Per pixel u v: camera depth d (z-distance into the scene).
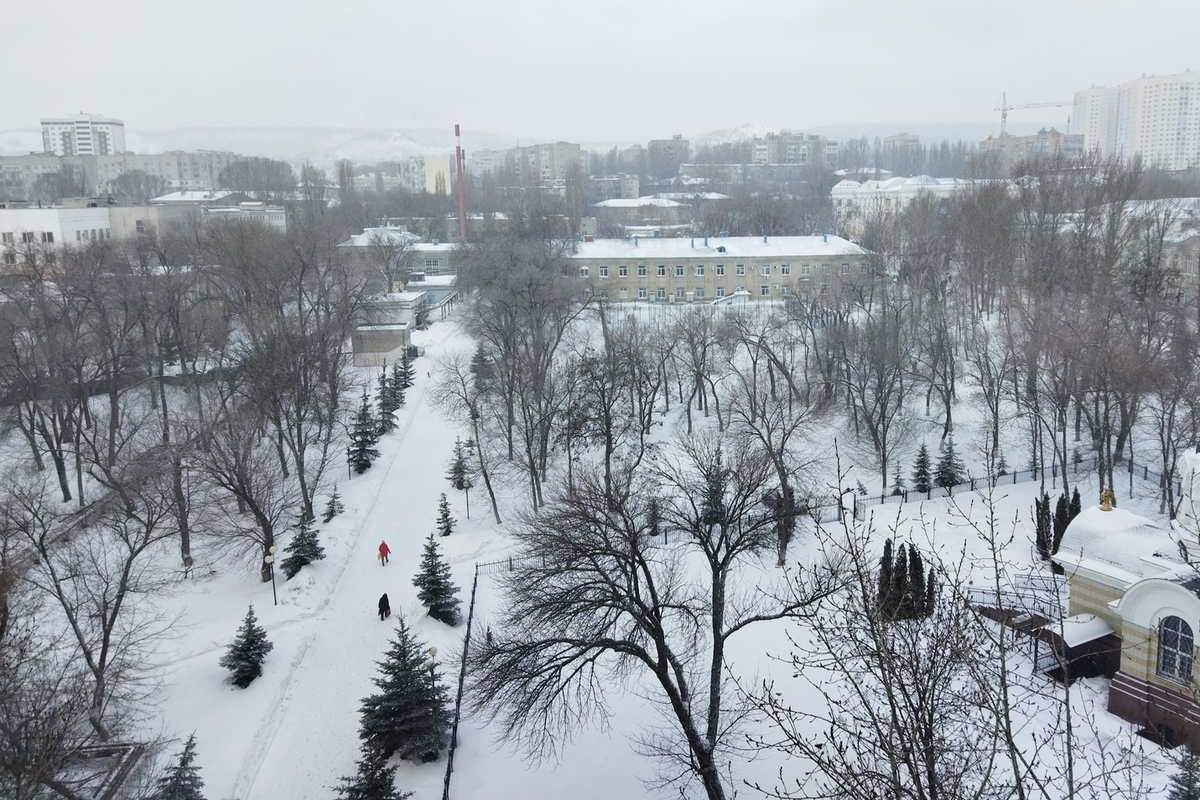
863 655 17.22
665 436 67.12
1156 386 51.91
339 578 47.34
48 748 24.61
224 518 51.66
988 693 17.83
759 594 39.12
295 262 81.56
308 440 65.56
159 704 35.59
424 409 79.06
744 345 81.81
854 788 16.22
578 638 28.66
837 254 107.62
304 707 35.47
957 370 70.75
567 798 28.55
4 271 84.00
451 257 139.25
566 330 87.06
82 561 43.94
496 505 55.94
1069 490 52.03
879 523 47.78
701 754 25.88
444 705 32.25
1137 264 77.06
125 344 71.19
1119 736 27.52
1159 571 29.55
